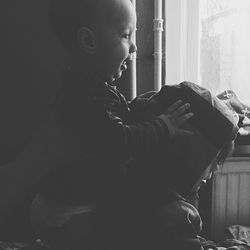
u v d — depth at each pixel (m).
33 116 1.57
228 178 1.48
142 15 1.49
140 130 0.88
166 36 1.52
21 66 1.55
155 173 0.93
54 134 1.13
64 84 0.94
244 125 1.43
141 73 1.52
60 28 0.96
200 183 0.98
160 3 1.45
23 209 1.48
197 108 0.91
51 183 0.97
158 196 0.92
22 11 1.51
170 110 0.91
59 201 0.94
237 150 1.42
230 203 1.49
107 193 0.94
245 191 1.49
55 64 1.54
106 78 0.97
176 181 0.93
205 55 1.59
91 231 0.94
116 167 0.93
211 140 0.91
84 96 0.90
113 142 0.87
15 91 1.56
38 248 1.21
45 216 0.94
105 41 0.92
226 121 0.91
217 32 1.58
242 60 1.59
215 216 1.49
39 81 1.55
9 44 1.54
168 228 0.90
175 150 0.91
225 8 1.57
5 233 1.53
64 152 1.03
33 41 1.53
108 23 0.91
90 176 0.94
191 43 1.56
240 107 1.15
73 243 0.94
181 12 1.53
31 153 1.41
